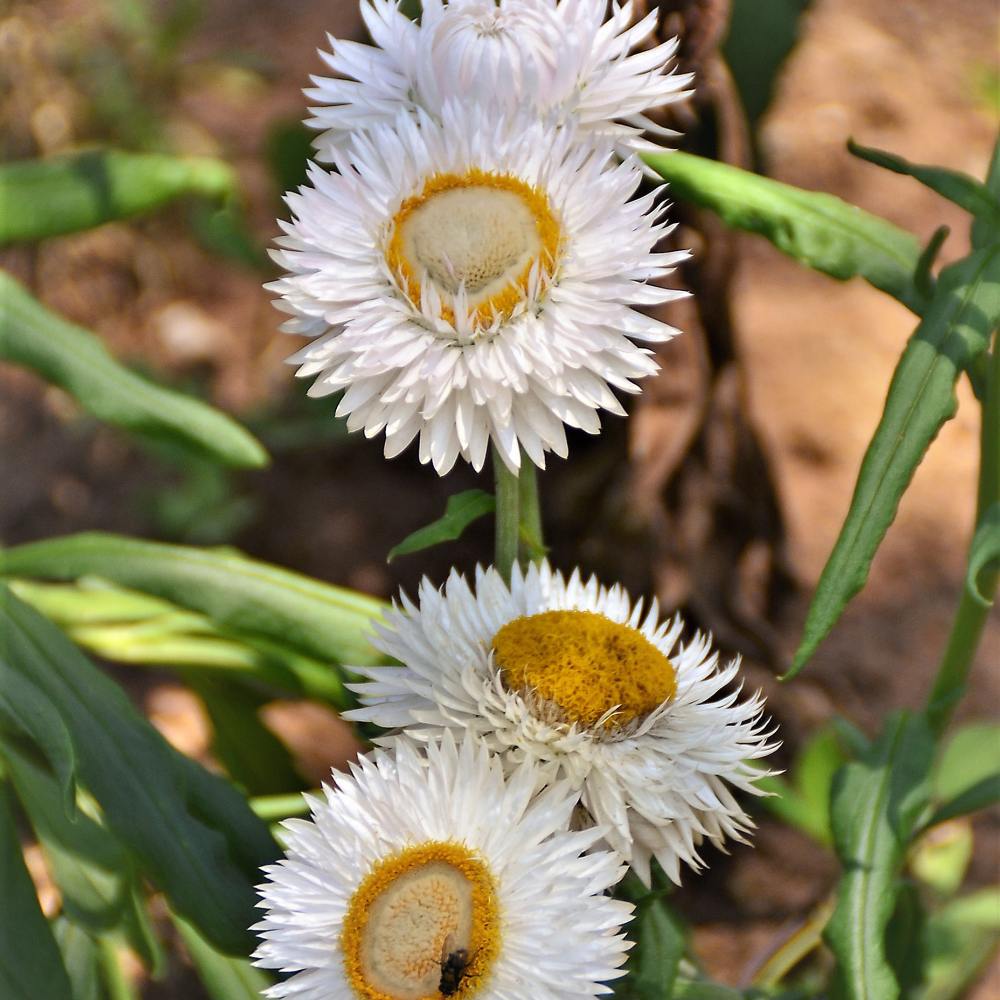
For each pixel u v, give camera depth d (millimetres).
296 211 484
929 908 641
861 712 744
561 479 708
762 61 640
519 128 488
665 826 480
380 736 496
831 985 522
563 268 483
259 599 550
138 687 778
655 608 506
